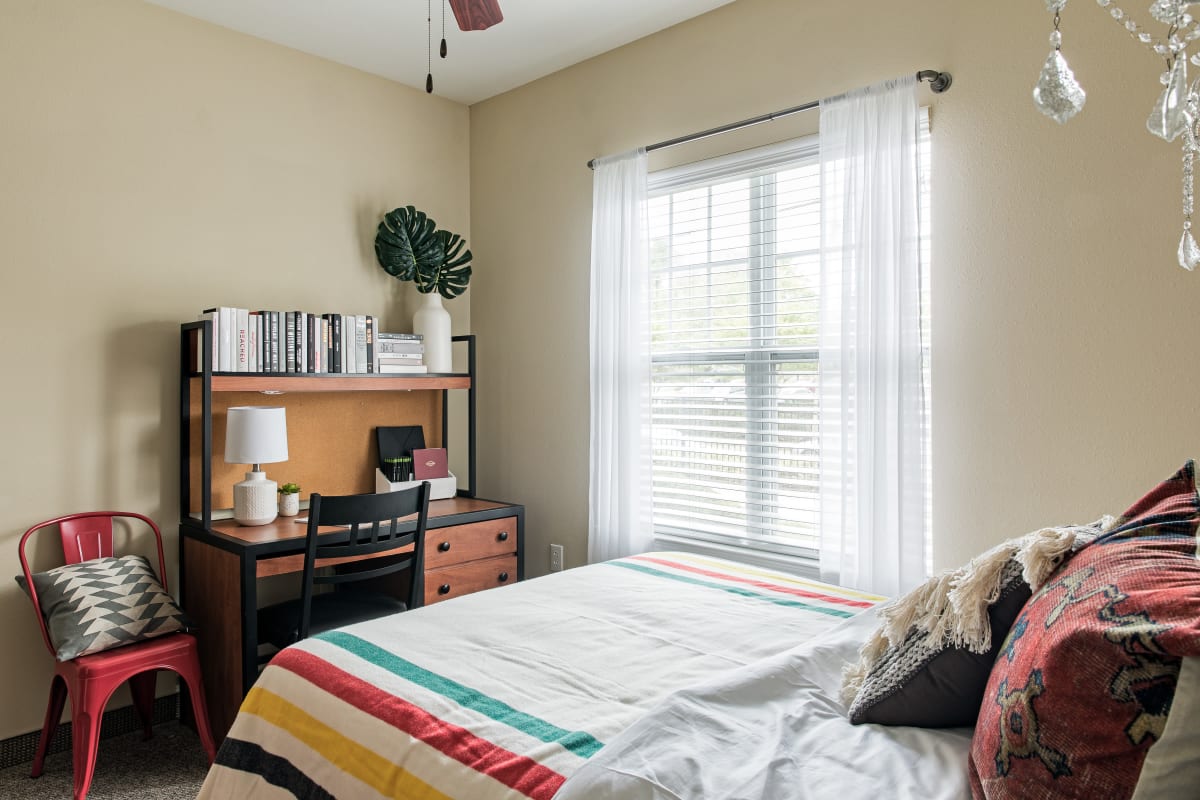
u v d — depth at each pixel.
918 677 1.17
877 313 2.40
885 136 2.40
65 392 2.63
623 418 3.11
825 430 2.56
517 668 1.49
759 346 2.91
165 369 2.87
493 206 3.84
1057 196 2.15
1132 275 2.03
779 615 1.80
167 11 2.86
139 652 2.35
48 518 2.59
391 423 3.56
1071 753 0.82
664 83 3.12
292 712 1.45
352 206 3.44
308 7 2.87
